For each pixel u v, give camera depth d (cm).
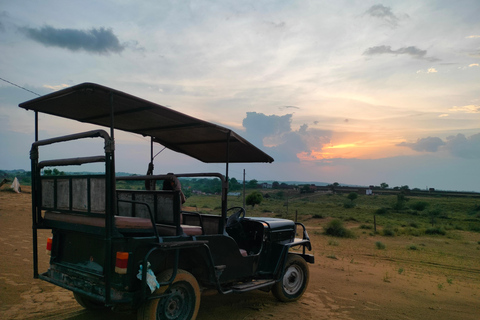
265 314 561
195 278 471
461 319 627
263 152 664
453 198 11069
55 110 496
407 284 905
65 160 455
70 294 602
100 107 470
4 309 514
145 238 407
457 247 2184
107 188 388
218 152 710
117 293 394
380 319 587
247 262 558
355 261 1280
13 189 2669
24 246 960
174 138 646
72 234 464
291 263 653
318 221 3809
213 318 523
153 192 487
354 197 9300
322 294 722
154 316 405
